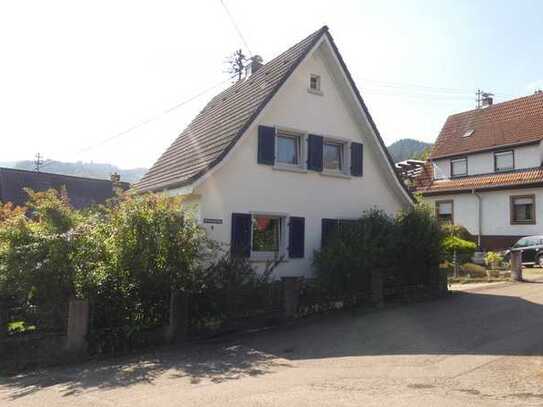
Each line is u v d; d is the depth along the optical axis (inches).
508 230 1083.3
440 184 1256.2
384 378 259.8
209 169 466.3
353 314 460.1
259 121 512.7
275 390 243.8
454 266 746.2
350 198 601.0
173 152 657.0
